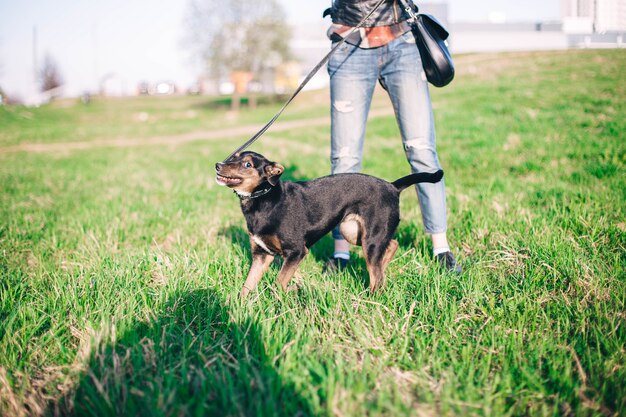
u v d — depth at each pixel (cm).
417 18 389
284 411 219
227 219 589
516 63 2542
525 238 421
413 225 500
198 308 321
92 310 320
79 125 2870
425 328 297
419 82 397
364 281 384
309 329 288
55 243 499
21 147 1841
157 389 232
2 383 254
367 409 222
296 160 1038
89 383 249
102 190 855
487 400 225
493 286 351
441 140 1050
